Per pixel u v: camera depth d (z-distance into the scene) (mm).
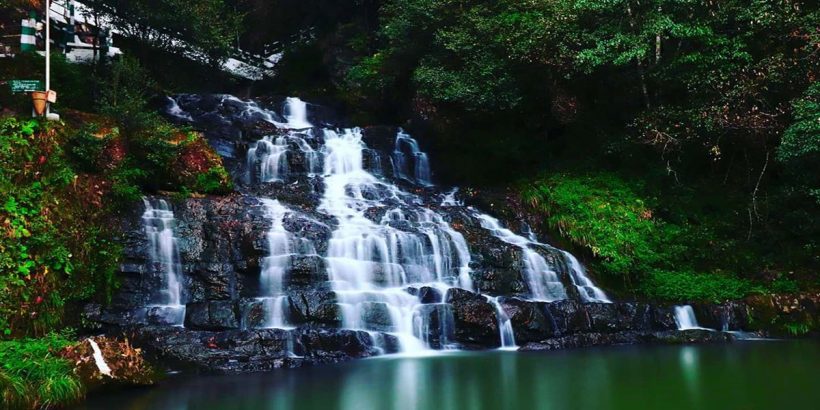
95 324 9375
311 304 9867
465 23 17203
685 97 16547
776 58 14312
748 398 6535
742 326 12367
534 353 9883
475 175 17766
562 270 13008
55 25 16125
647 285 13539
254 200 13125
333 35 25703
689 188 16156
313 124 20969
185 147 12883
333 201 14547
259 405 6402
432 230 12797
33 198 9320
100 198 10531
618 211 14805
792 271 13961
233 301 9742
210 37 21734
